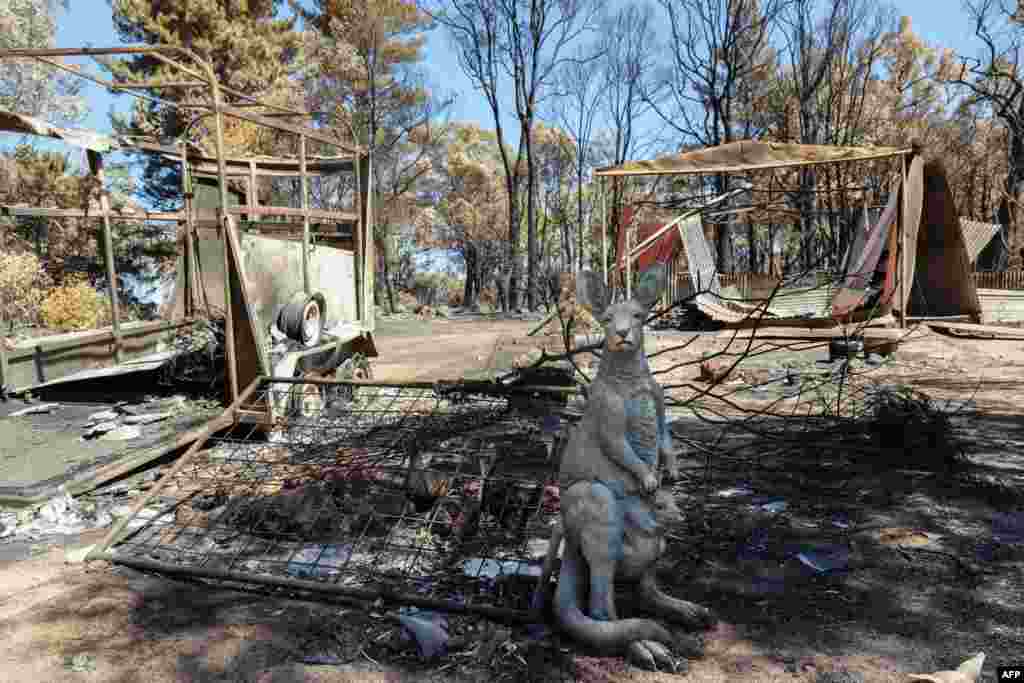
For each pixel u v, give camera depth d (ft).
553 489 17.75
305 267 28.04
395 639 11.48
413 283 192.03
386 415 26.35
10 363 26.68
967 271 55.72
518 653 10.98
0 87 67.31
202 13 92.58
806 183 103.55
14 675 10.51
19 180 62.64
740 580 13.83
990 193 137.18
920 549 14.88
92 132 28.73
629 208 76.23
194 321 31.68
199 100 80.23
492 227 181.68
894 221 52.08
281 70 106.73
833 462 21.15
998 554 14.52
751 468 21.11
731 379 37.24
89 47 22.54
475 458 19.62
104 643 11.46
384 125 134.31
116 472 19.35
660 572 14.29
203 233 33.94
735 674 10.39
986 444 23.26
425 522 16.49
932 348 46.70
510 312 116.57
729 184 100.78
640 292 11.21
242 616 12.46
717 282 75.31
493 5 120.98
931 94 138.31
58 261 55.57
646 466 10.76
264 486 19.12
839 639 11.41
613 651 10.85
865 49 128.67
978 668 10.11
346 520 16.49
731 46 124.98
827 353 47.06
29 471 19.03
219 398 26.81
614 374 11.10
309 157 35.32
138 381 29.84
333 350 29.35
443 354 53.31
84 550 15.25
